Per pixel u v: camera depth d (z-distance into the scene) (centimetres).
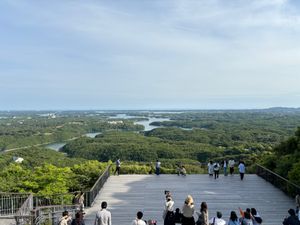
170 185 2112
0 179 2773
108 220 1030
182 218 1122
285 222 1090
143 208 1642
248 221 1079
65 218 1135
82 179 2917
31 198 1517
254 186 2078
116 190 1991
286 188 1895
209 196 1848
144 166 3159
